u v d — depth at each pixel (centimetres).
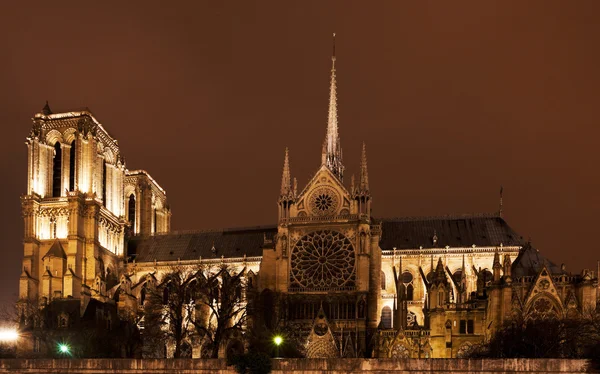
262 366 7931
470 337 11706
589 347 9200
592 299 10706
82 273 15050
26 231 15325
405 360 7719
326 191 13775
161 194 19712
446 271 13800
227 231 16725
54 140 16038
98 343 12475
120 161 17050
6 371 8719
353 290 13062
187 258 16175
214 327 13688
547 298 10881
